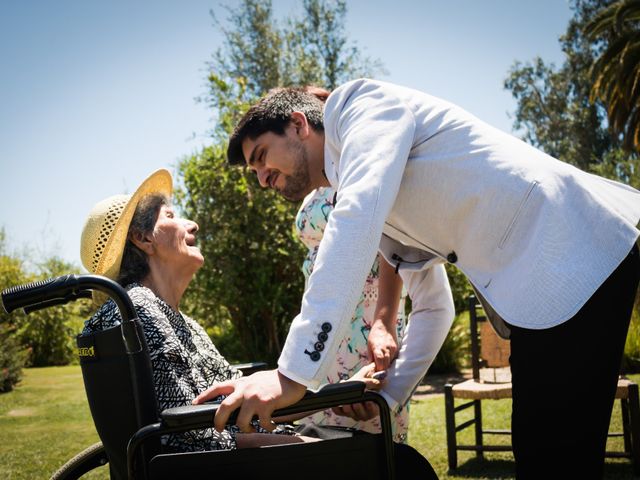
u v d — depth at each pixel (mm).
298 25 20156
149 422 1408
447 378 8266
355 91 1571
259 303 8172
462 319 9234
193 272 1990
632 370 7652
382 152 1376
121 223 1835
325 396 1271
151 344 1578
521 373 1369
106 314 1599
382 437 1354
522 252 1383
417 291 2041
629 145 18297
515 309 1354
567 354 1315
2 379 8656
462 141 1473
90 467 1964
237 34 19953
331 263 1272
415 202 1500
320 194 2518
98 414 1492
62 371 11961
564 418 1324
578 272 1313
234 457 1317
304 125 1710
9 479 3672
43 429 5504
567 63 31875
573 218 1361
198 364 1844
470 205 1434
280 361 1251
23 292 1377
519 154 1446
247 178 8180
